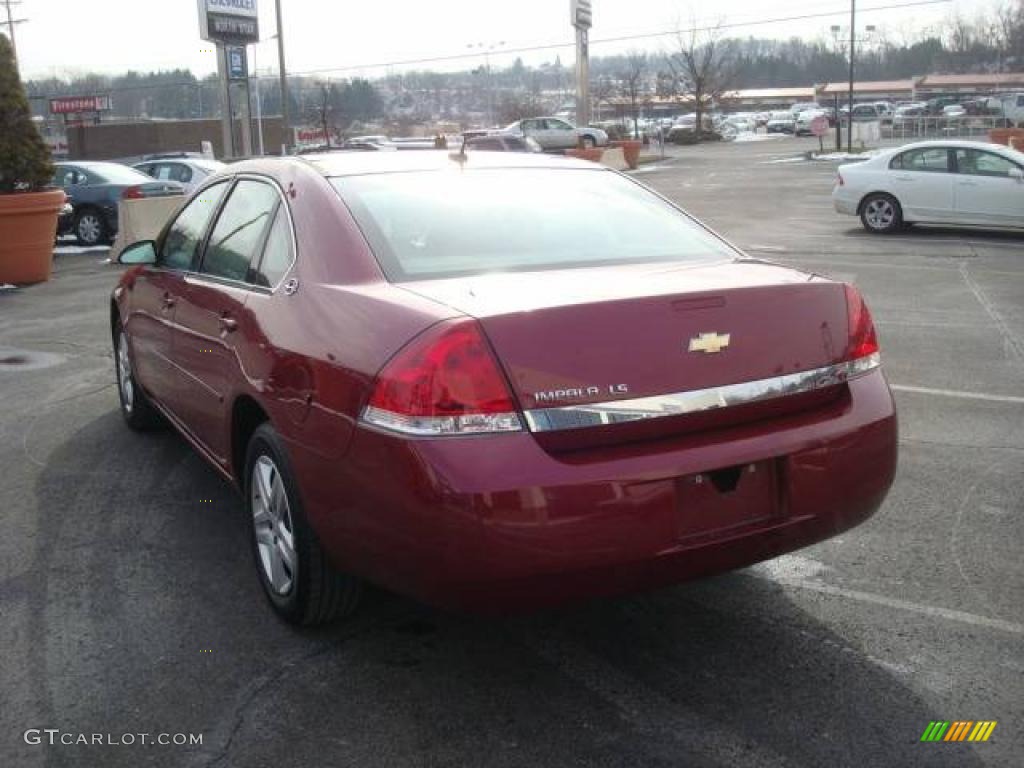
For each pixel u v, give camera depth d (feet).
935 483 16.48
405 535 9.34
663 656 11.21
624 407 9.48
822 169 118.11
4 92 41.65
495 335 9.23
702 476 9.75
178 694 10.52
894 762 9.22
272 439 11.50
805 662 11.02
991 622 11.84
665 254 12.33
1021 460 17.56
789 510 10.16
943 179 52.80
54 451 18.90
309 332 10.82
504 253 11.67
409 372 9.28
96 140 191.93
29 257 42.55
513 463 9.04
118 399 22.88
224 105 120.98
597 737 9.68
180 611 12.37
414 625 11.99
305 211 12.19
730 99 259.60
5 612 12.34
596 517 9.16
